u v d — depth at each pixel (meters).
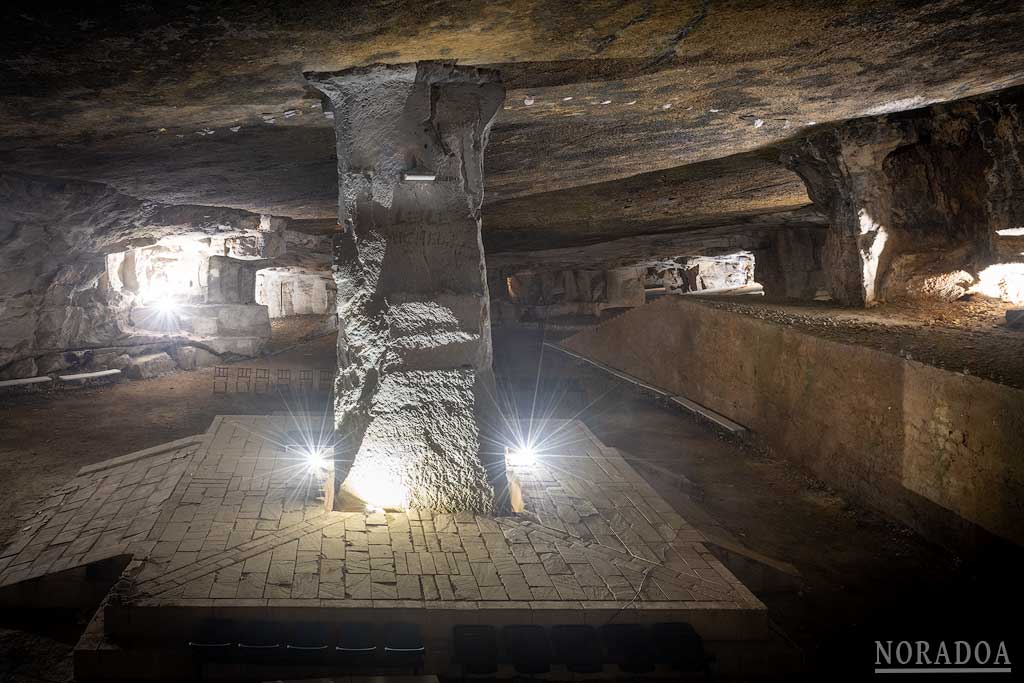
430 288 7.62
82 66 5.42
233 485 8.49
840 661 6.52
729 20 5.41
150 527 7.40
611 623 6.12
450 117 7.23
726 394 14.09
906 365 8.97
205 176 10.95
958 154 11.48
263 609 5.83
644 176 12.84
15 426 12.84
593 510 8.27
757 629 6.28
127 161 9.55
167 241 17.27
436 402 7.71
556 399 16.62
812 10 5.29
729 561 7.81
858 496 10.09
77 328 16.39
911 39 6.24
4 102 6.33
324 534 7.18
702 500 10.42
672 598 6.39
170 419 14.05
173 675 5.59
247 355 20.20
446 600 6.12
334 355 21.48
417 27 5.24
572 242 20.92
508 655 5.85
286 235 19.20
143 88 6.15
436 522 7.57
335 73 6.50
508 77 6.90
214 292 20.25
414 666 5.67
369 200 7.39
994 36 6.29
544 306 26.06
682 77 7.07
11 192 10.84
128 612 5.73
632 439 13.52
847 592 7.83
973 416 7.78
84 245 14.27
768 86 7.68
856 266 13.05
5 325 14.72
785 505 10.28
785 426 12.04
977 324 10.77
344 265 7.63
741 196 15.20
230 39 5.14
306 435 10.75
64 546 7.46
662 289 28.17
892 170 12.28
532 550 7.14
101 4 4.25
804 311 13.24
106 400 15.12
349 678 5.46
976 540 7.79
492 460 7.91
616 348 18.81
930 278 12.43
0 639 6.33
